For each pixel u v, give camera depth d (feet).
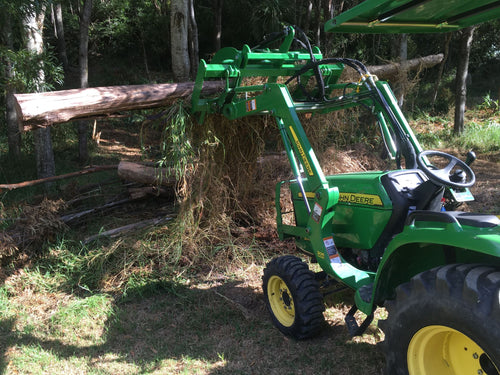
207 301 12.46
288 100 10.46
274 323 10.78
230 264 14.69
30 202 18.40
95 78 48.26
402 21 10.06
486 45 55.77
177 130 13.73
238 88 12.17
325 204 9.35
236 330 10.83
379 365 9.01
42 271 14.37
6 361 9.80
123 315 11.81
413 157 10.02
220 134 15.38
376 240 9.53
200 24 48.62
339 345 9.84
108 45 54.19
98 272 13.84
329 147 19.49
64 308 12.04
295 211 11.94
